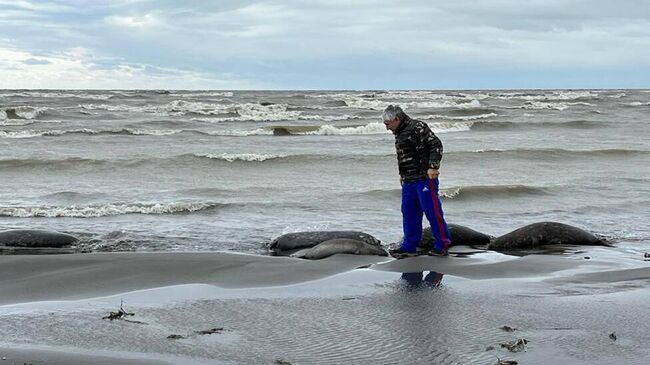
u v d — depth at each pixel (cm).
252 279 798
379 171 1959
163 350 533
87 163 1944
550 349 535
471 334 578
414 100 5553
